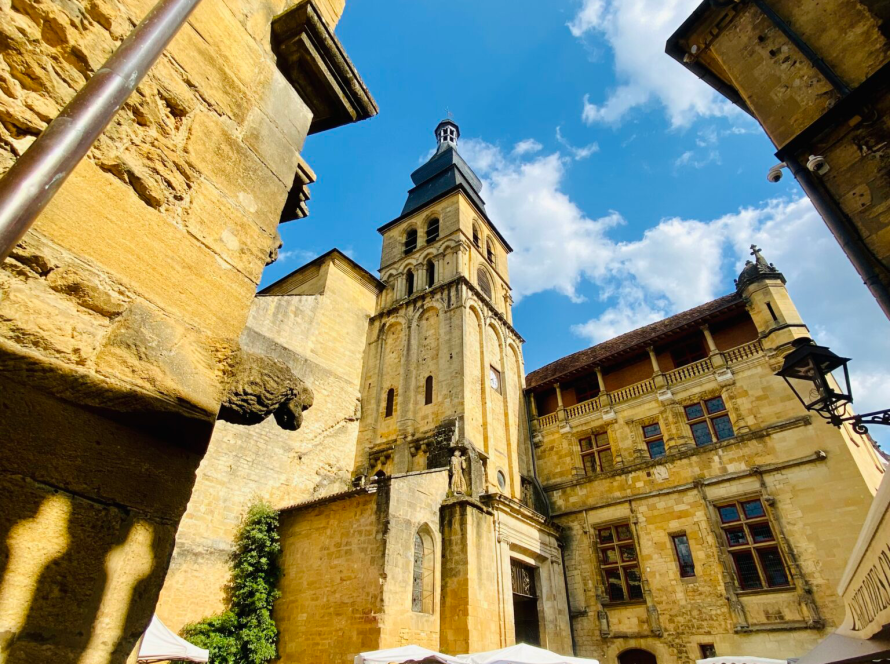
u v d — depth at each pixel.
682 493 20.70
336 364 20.44
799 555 17.38
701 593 18.64
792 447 18.97
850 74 6.08
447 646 14.84
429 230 35.84
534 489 24.66
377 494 15.02
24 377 2.31
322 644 13.41
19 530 2.14
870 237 5.23
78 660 2.21
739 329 23.30
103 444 2.57
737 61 7.59
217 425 15.46
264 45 4.58
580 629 20.61
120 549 2.51
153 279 3.00
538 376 31.86
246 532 15.01
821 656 6.90
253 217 3.89
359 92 5.35
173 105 3.46
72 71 2.86
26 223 1.75
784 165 6.20
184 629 12.61
